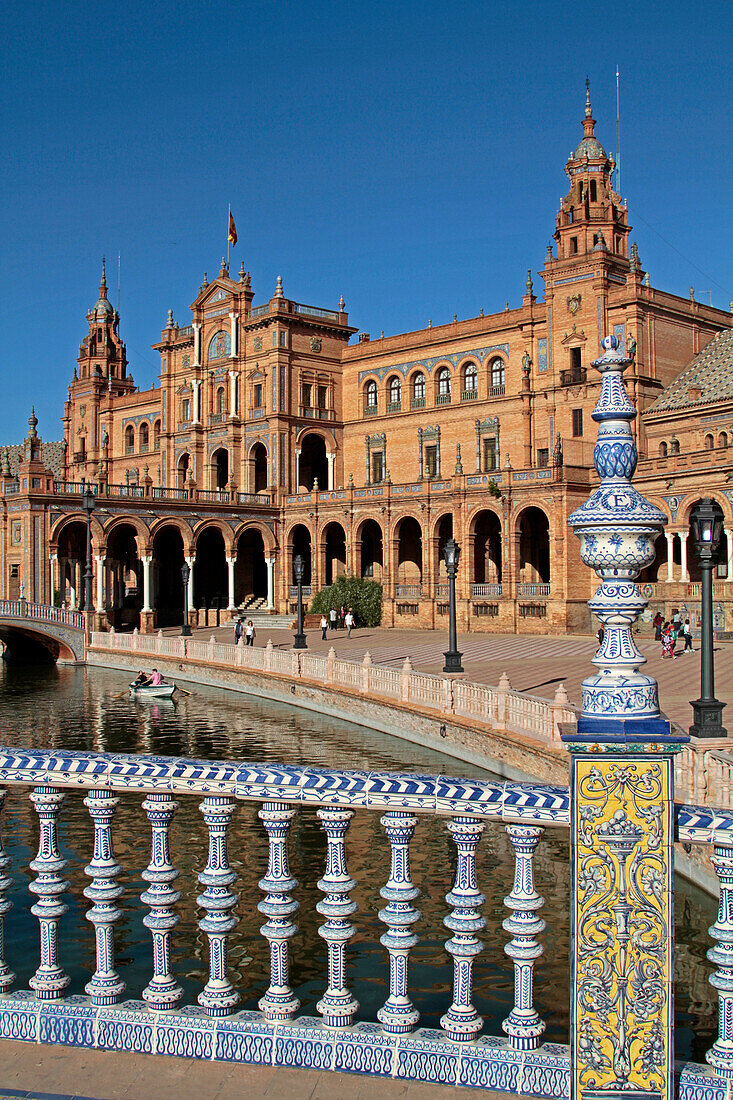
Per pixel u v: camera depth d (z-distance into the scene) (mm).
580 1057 5348
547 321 71062
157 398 102250
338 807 6195
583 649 50656
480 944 6066
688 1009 11367
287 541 81562
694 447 61312
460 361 78562
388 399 84625
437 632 67250
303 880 16453
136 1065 6043
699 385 63188
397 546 73062
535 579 69000
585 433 67938
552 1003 10852
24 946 13102
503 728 25125
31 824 20406
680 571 55031
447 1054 5832
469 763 26906
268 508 81125
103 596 71250
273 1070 5973
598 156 69438
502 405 75125
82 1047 6312
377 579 77188
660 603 54469
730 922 5656
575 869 5355
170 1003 6426
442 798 5965
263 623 76125
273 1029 6086
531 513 68812
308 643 59031
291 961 12531
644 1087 5301
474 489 66688
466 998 6035
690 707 27375
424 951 12906
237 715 38625
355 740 31953
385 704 33094
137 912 14477
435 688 30375
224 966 6406
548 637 59750
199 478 89062
